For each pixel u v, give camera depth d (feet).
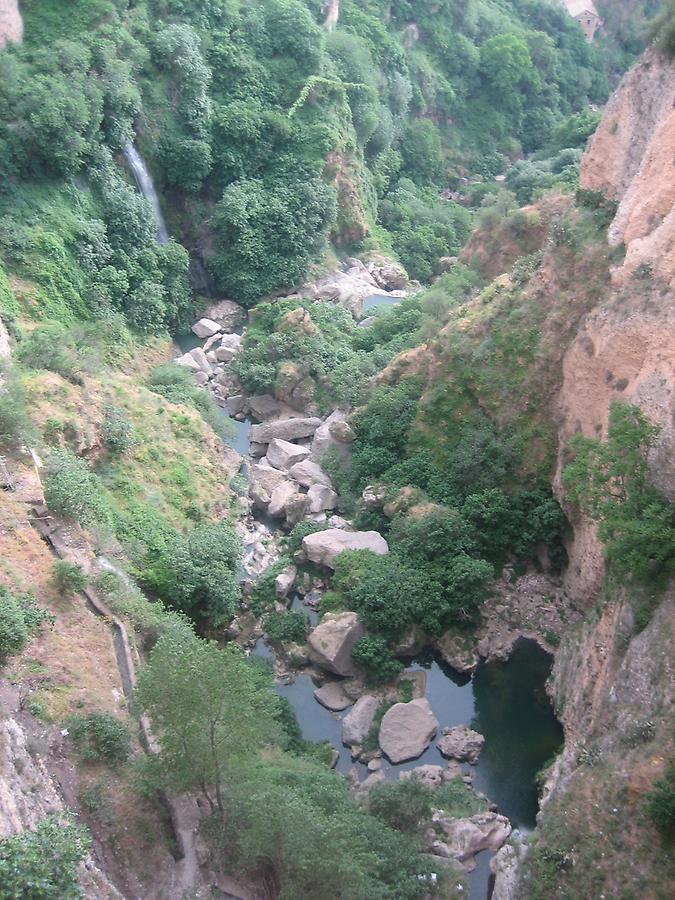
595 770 82.53
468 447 131.64
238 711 76.33
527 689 113.80
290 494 145.07
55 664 92.22
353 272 233.76
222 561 122.72
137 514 125.70
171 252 201.36
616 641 92.79
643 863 73.51
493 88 335.47
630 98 130.31
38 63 186.19
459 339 139.33
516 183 251.60
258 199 218.38
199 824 81.56
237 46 231.09
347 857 70.74
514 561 125.90
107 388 145.18
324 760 102.32
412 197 278.67
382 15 309.83
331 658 113.39
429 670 118.32
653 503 92.89
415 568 122.93
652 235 113.91
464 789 98.37
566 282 130.21
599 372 115.44
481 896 86.63
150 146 209.36
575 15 386.73
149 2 220.23
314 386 168.96
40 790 75.56
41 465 115.96
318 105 239.09
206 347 196.54
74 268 177.37
